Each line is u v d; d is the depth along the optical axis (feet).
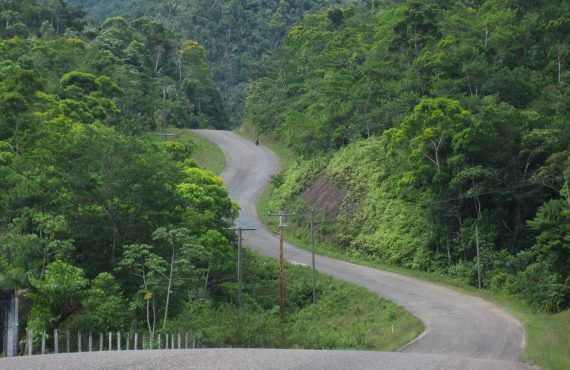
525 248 165.27
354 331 129.29
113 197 120.57
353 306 152.46
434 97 232.12
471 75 223.30
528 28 263.90
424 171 174.50
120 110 281.13
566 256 144.46
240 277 139.85
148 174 123.95
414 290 160.15
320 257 198.08
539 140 164.35
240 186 277.44
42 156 122.72
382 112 241.55
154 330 97.81
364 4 654.12
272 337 95.81
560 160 156.66
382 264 186.29
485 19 278.05
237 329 94.38
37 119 165.78
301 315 153.79
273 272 179.52
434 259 175.63
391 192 203.21
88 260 118.73
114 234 118.52
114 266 115.44
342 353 49.98
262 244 208.95
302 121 278.26
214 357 43.21
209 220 151.12
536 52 250.16
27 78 191.52
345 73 279.90
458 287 161.89
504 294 151.33
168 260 118.62
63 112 194.59
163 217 128.57
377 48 288.10
